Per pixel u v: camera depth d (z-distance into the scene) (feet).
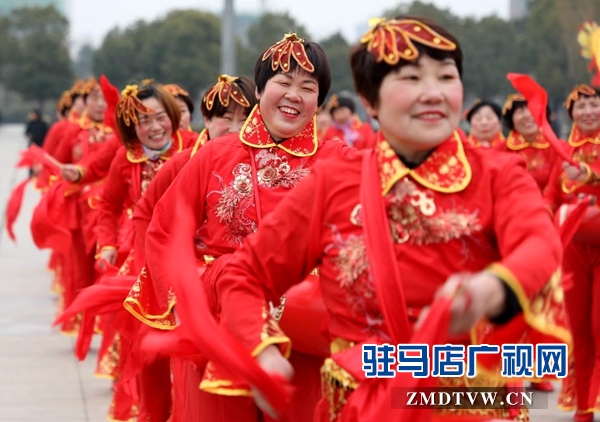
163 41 223.71
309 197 15.72
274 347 15.60
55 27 302.25
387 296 14.84
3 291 61.26
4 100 376.89
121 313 29.55
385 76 14.88
